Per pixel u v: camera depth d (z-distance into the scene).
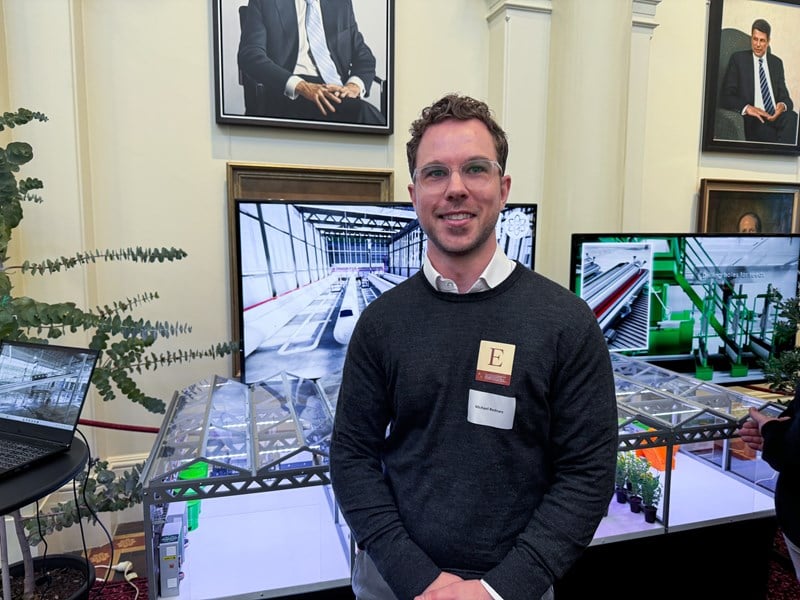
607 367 0.98
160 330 1.77
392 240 2.32
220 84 2.35
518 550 0.91
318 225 2.25
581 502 0.92
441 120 1.00
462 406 0.97
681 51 2.99
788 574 2.04
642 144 2.91
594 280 2.43
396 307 1.05
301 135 2.51
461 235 0.98
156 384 2.45
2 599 1.47
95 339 1.64
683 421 1.52
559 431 0.97
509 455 0.95
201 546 1.59
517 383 0.94
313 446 1.36
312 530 1.69
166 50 2.33
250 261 2.20
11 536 2.03
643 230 3.06
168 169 2.38
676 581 1.62
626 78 2.53
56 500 2.18
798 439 1.29
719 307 2.57
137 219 2.36
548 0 2.61
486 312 0.99
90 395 2.25
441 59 2.68
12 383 1.33
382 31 2.52
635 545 1.58
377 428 1.09
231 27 2.34
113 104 2.29
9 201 1.63
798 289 2.65
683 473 1.98
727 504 1.74
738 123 3.08
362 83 2.52
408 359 0.99
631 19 2.52
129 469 2.40
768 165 3.18
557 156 2.61
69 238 2.18
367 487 1.04
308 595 1.40
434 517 0.97
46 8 2.09
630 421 1.53
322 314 2.30
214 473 1.28
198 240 2.44
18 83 2.09
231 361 2.52
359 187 2.60
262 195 2.47
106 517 2.32
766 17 3.04
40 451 1.21
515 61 2.62
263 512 1.78
